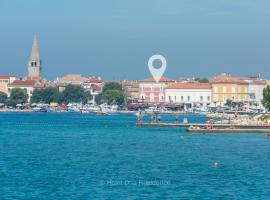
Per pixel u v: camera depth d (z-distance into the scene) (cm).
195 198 12388
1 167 16275
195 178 14500
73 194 12675
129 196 12519
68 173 15200
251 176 14788
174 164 16875
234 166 16462
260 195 12662
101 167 16275
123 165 16662
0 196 12506
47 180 14162
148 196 12538
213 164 16862
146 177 14638
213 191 13012
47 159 18038
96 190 13050
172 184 13712
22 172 15338
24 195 12588
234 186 13525
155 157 18500
